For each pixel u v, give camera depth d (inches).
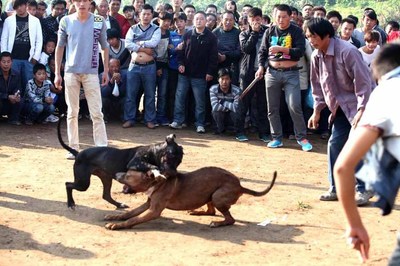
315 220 269.9
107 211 275.3
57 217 265.0
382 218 273.6
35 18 478.6
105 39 380.2
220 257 222.8
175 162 249.8
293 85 414.9
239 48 470.6
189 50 464.1
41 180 323.0
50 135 443.8
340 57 272.5
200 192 254.2
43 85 477.7
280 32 411.5
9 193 297.9
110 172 263.9
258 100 452.8
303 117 425.4
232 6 550.9
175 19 498.9
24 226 252.1
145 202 282.5
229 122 473.7
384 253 230.1
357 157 122.7
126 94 482.6
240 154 405.4
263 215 275.3
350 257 226.2
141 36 470.9
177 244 235.8
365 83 269.0
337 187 122.6
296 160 394.3
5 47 471.8
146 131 469.4
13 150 392.2
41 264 213.5
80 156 270.5
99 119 383.9
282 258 223.8
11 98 464.4
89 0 368.2
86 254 223.5
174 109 486.0
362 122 127.4
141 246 232.7
